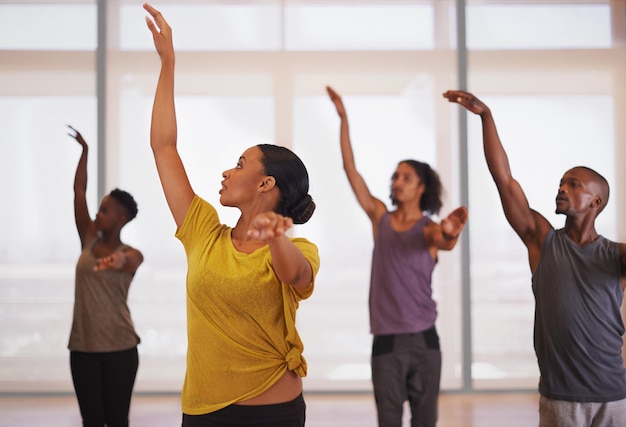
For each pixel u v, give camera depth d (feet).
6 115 15.93
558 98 16.28
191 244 5.51
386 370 10.34
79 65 16.03
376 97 16.35
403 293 10.44
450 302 16.17
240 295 5.11
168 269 15.96
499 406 14.67
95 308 9.87
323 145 16.30
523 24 16.33
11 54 15.99
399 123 16.37
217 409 5.22
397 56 16.37
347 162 11.92
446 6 16.38
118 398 9.90
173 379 15.85
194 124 16.20
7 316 15.81
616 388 7.34
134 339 10.13
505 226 16.19
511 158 16.25
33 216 15.92
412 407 10.51
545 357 7.57
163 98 5.77
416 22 16.39
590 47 16.33
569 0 16.34
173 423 13.23
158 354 15.88
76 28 16.03
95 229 10.53
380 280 10.63
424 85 16.35
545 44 16.33
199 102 16.21
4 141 15.93
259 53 16.26
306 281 5.04
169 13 16.21
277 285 5.15
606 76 16.30
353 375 16.07
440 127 16.35
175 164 5.68
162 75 5.82
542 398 7.62
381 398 10.37
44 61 16.01
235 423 5.19
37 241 15.90
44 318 15.84
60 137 15.98
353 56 16.34
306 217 5.62
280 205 5.49
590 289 7.43
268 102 16.26
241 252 5.27
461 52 16.30
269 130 16.26
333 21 16.34
